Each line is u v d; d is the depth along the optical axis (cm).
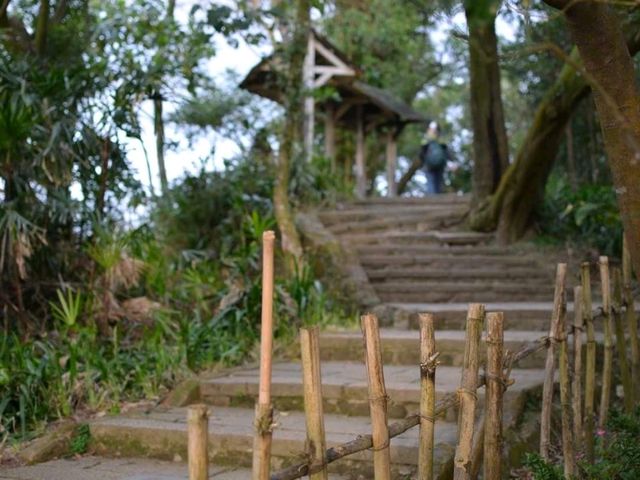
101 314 621
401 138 2034
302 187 1054
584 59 323
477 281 843
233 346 606
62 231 652
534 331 656
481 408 434
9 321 593
